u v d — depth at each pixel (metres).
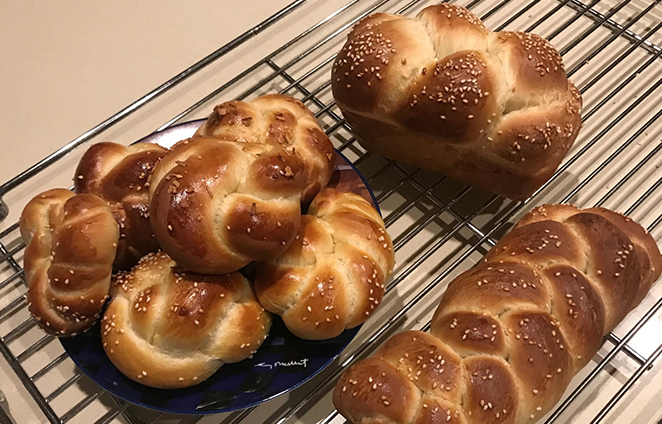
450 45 0.36
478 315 0.30
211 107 0.50
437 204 0.43
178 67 0.52
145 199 0.34
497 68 0.35
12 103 0.50
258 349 0.34
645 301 0.39
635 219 0.42
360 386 0.29
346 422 0.34
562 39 0.53
